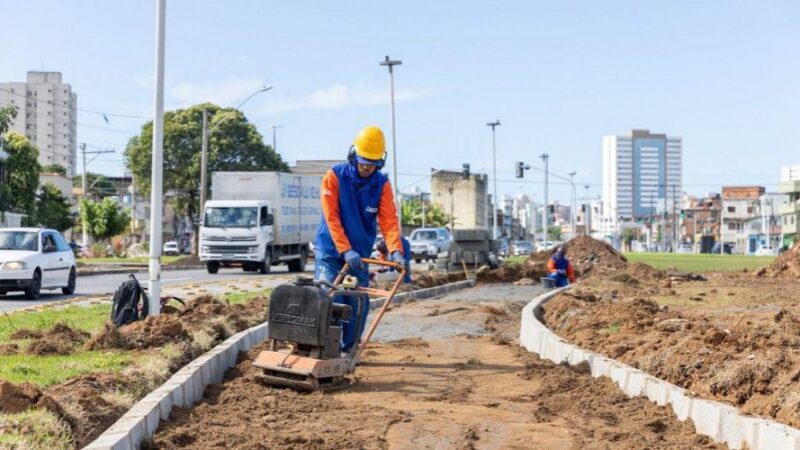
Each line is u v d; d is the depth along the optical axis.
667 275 27.08
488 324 16.53
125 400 7.75
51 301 21.27
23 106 125.12
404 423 7.88
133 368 9.06
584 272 36.09
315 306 9.43
